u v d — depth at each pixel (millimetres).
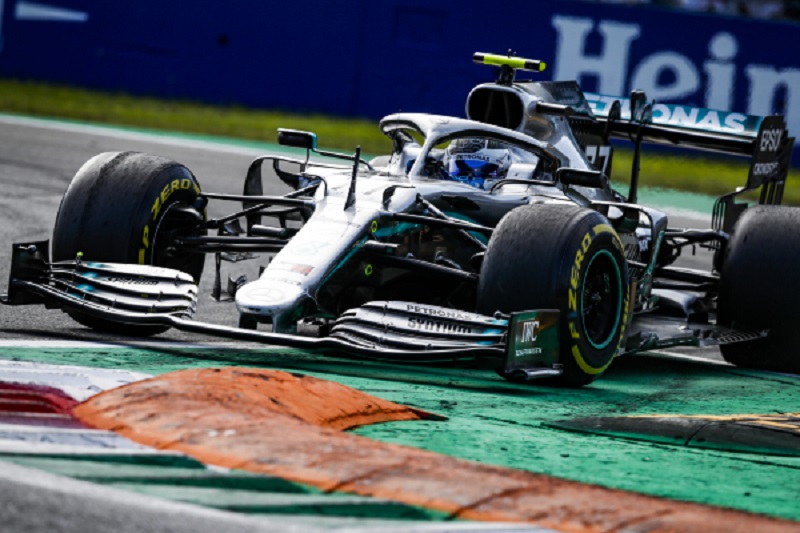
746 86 59906
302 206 24641
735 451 18391
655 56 60312
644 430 19156
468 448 16766
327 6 63656
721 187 59906
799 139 60000
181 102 65625
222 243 25016
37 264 23500
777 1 63312
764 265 27594
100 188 24797
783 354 27844
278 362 22719
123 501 12727
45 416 15898
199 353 22953
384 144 63219
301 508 12836
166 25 65438
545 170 27219
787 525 13578
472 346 20844
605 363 23312
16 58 67562
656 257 27781
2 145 54594
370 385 21234
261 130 64438
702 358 30109
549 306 21875
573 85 29844
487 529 12500
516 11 61344
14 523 11789
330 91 63969
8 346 21484
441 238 25359
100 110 66188
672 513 13477
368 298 24516
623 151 60375
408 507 13039
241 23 64688
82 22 66375
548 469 16031
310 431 15438
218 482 13547
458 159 26906
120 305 22453
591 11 60594
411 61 62906
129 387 17047
